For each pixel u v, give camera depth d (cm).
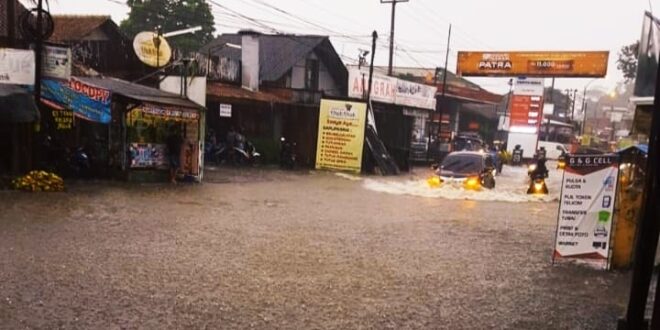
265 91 2639
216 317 548
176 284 646
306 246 891
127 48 2320
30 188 1241
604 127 7662
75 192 1292
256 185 1716
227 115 2312
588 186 850
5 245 768
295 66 2931
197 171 1669
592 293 709
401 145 3238
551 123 5309
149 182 1588
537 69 3628
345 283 692
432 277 745
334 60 3109
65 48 1388
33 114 1300
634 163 830
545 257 912
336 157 2406
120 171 1558
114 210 1098
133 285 632
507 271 803
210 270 713
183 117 1628
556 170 3397
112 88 1591
